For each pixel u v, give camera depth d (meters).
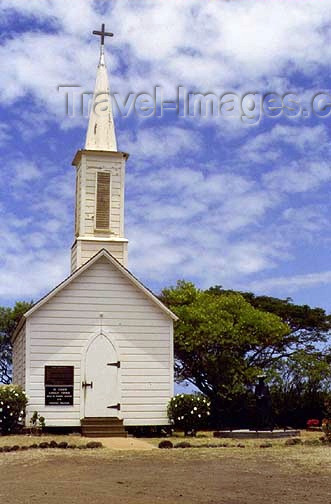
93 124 33.94
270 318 39.78
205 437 28.00
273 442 24.22
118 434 27.91
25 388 28.25
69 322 28.92
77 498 13.91
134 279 29.48
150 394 29.08
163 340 29.61
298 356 40.06
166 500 13.75
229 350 39.19
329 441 23.64
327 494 14.37
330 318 46.53
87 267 29.33
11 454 20.69
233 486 15.24
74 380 28.59
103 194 33.00
